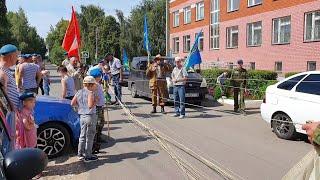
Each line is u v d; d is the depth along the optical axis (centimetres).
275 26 2625
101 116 821
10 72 586
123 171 679
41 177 652
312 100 852
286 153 782
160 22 6031
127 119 1191
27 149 252
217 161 720
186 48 4156
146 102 1653
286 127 905
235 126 1080
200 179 563
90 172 678
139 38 6397
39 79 967
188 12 4062
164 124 1114
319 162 257
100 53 7069
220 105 1546
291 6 2442
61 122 775
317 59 2242
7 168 237
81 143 742
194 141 888
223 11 3284
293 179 270
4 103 391
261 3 2753
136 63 1809
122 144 874
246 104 1547
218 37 3434
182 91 1231
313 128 261
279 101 922
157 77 1319
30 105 593
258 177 633
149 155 776
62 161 748
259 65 2797
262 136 945
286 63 2506
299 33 2375
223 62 3244
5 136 310
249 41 2928
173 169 682
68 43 1130
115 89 1506
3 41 5384
